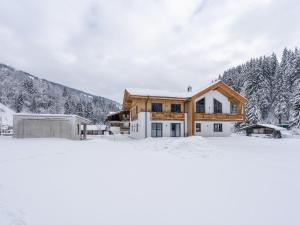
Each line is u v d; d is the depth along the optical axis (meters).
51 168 7.88
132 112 33.78
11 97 115.31
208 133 29.84
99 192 5.28
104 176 6.78
